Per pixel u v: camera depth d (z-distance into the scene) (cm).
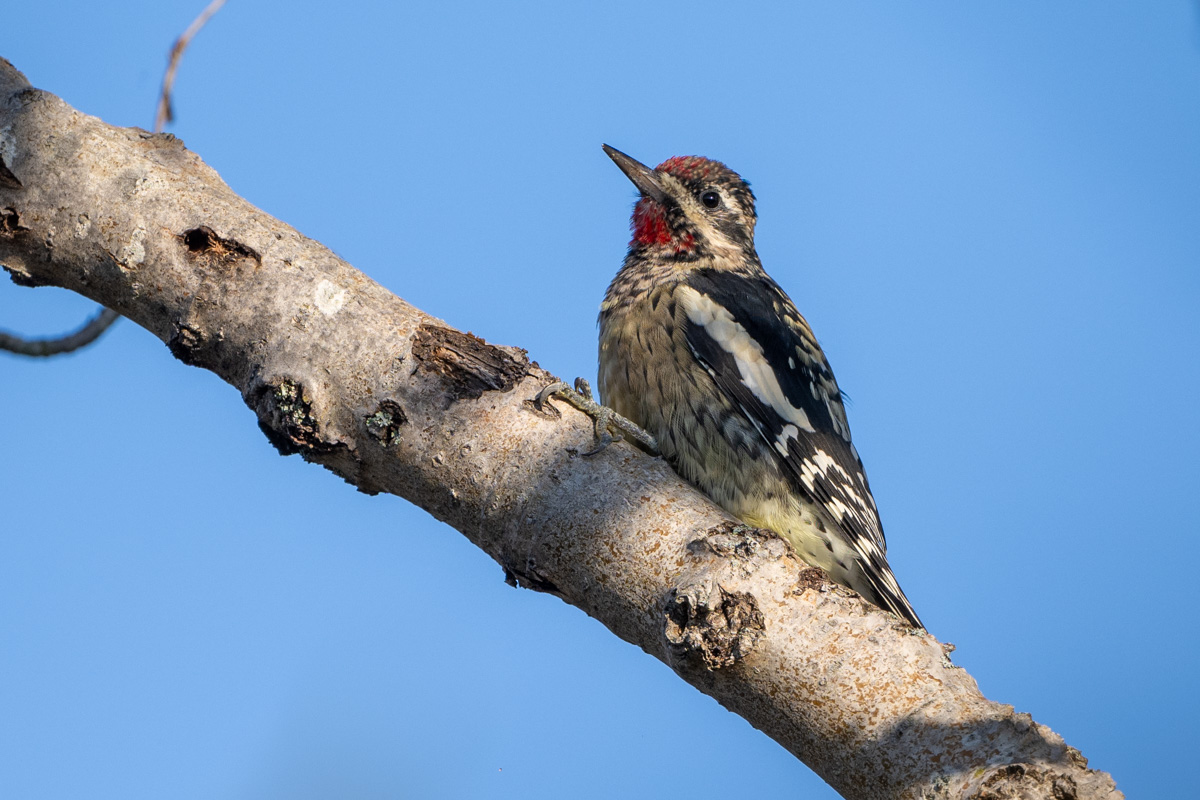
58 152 620
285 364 593
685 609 514
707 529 538
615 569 543
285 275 607
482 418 583
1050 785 430
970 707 464
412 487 595
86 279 622
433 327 604
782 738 502
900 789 457
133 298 619
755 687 501
